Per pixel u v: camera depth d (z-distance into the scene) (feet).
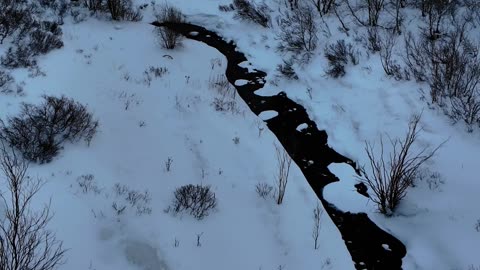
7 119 24.94
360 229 22.68
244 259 19.94
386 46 34.55
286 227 22.39
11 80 28.60
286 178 23.68
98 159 24.34
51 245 17.30
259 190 24.29
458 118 26.63
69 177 22.26
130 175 23.71
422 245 21.04
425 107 28.25
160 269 18.38
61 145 24.44
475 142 25.27
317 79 34.94
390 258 20.94
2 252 14.37
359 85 32.42
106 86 32.04
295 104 33.73
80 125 25.64
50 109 26.13
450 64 29.30
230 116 31.53
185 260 19.06
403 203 23.21
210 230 21.01
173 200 22.39
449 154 25.05
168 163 24.91
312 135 30.30
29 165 22.36
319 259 20.72
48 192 20.76
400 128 27.71
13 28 34.50
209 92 34.14
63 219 19.44
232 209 22.79
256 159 27.40
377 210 23.50
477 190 22.75
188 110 31.07
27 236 17.66
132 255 18.66
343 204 24.38
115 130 27.35
